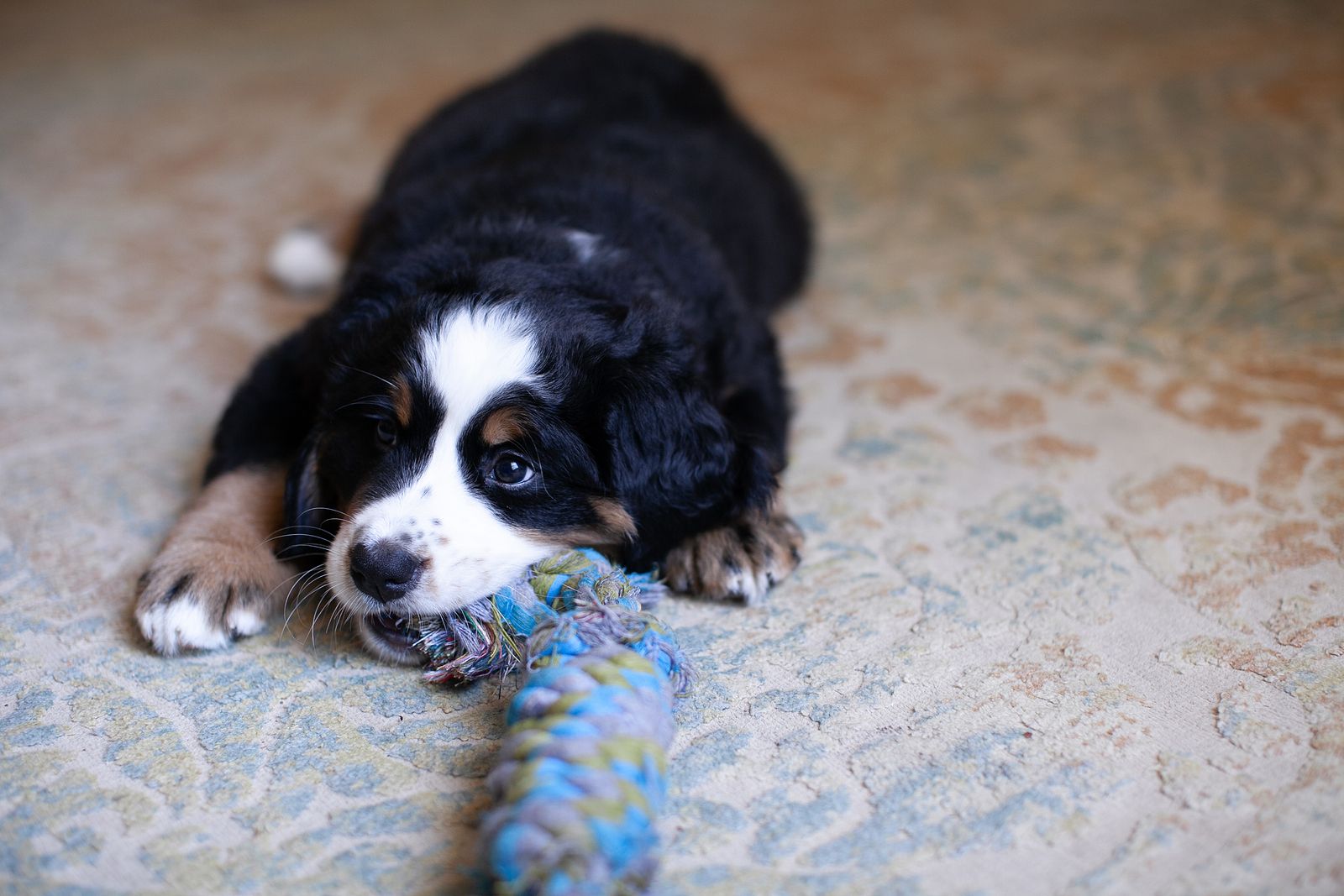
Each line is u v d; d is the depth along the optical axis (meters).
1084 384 0.95
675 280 0.82
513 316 0.74
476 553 0.73
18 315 1.03
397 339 0.75
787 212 1.05
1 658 0.74
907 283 1.09
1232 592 0.78
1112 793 0.68
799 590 0.79
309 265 1.06
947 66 1.70
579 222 0.83
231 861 0.66
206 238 1.16
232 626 0.75
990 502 0.85
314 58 1.80
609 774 0.62
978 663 0.74
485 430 0.73
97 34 1.95
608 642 0.68
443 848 0.66
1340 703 0.72
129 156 1.38
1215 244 1.12
